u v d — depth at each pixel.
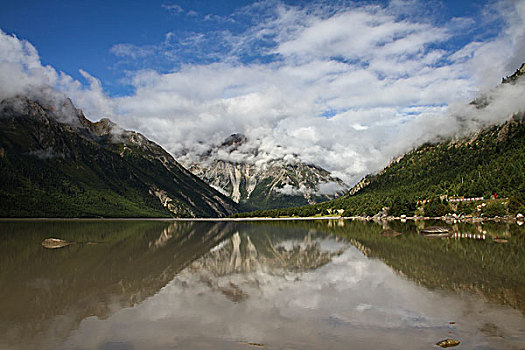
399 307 23.52
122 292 28.67
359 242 70.12
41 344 17.45
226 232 107.88
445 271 36.75
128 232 104.25
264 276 35.56
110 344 17.45
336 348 16.58
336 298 26.25
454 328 19.20
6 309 23.73
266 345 17.08
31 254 52.72
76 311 23.17
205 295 27.56
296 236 88.69
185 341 17.73
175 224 171.88
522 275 34.09
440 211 185.88
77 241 73.69
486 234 81.56
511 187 175.75
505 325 19.58
